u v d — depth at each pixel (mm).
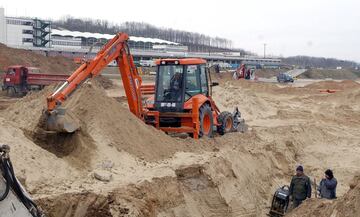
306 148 23844
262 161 18688
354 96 43375
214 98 32500
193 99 16969
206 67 18672
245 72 63969
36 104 16141
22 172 10547
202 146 16391
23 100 17391
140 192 11492
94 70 14438
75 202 10453
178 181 13250
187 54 99438
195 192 13586
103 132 13625
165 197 12148
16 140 11375
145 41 108062
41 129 13219
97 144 13188
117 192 11039
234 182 15305
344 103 42219
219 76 65312
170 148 15172
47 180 10953
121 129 14188
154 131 15445
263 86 51969
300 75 111125
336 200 11391
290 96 47531
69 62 57062
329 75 117562
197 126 17031
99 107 14219
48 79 35719
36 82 35812
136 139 14312
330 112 36062
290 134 23953
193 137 17125
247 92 35688
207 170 14219
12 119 15914
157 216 11531
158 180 12344
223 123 19500
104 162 12633
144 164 13375
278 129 23984
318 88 58719
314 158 22484
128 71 16391
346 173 20344
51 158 11742
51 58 55312
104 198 10695
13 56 49062
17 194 5516
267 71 107688
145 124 15656
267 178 17969
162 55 91188
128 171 12633
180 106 17156
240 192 15156
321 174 20312
